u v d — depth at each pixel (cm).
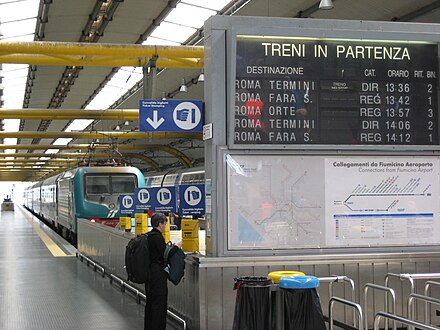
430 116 843
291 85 809
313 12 1576
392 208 830
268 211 801
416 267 825
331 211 815
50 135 3475
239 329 576
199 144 4347
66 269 1555
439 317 834
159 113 827
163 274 761
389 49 835
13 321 935
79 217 2253
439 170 842
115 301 1094
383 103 831
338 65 822
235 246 791
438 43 845
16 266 1620
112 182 2300
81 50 1558
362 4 1488
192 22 1831
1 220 4544
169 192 1311
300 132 809
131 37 1997
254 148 794
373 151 825
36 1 1694
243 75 796
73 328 884
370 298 813
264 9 1616
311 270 798
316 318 568
